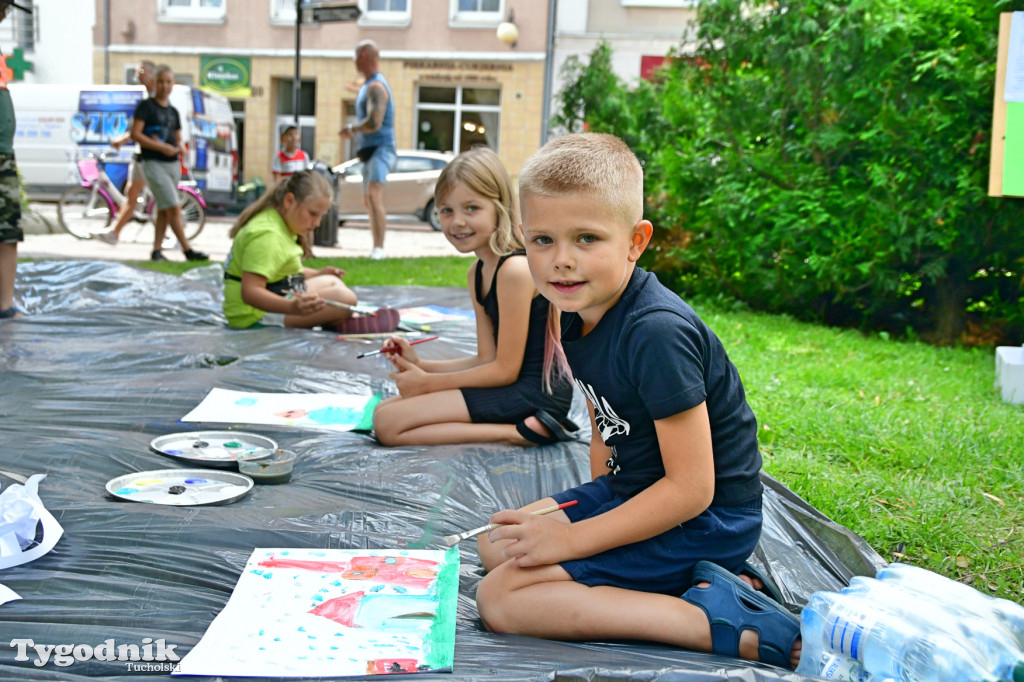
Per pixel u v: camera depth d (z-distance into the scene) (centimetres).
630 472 193
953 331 669
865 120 684
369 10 1983
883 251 666
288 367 399
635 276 183
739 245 736
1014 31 579
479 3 1948
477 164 301
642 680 157
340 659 166
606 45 906
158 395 346
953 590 177
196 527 219
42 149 1488
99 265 627
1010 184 588
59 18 2077
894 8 648
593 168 168
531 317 306
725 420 187
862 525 270
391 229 1664
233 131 1619
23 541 201
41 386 353
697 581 181
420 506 250
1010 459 341
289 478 268
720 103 755
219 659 164
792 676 156
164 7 2030
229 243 1202
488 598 187
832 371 496
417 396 309
